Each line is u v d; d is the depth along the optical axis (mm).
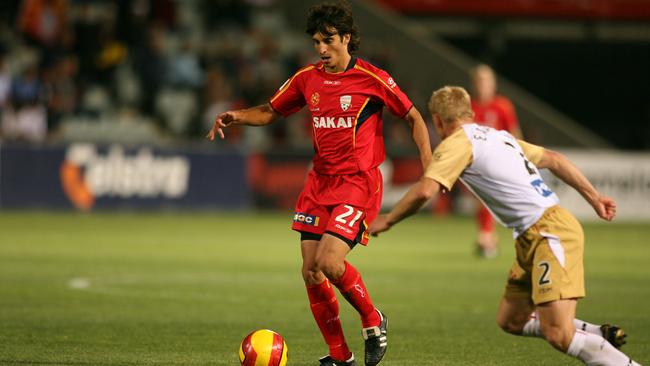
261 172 81125
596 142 101188
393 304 35906
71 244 55406
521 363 25266
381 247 59125
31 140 79375
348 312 34188
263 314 32875
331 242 22875
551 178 82750
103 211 77125
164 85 90250
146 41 92625
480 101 50062
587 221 83188
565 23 107188
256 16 103938
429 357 26031
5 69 86688
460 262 50906
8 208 75875
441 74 100938
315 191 23859
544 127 100188
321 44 23438
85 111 86562
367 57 99188
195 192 79625
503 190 21125
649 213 84625
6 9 96250
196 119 87625
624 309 35281
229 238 61250
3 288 38125
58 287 38688
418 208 20953
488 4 105312
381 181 24250
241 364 22953
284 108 24906
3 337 27969
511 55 110938
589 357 20344
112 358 25188
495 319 32531
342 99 23562
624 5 106562
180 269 45531
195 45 96125
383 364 25062
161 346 26984
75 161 76750
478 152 21203
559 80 112375
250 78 89438
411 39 101062
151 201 78500
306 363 25109
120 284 39969
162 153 78625
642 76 112500
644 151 109500
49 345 26859
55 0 89250
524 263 21344
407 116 23969
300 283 41281
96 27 91125
